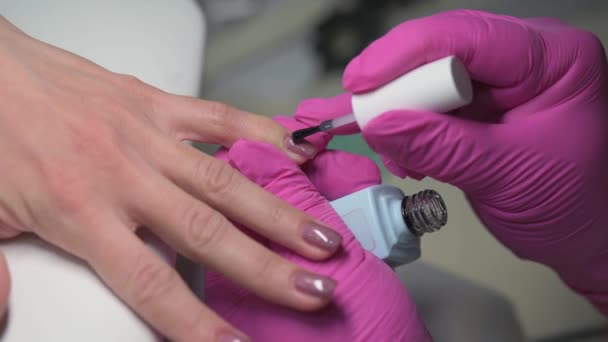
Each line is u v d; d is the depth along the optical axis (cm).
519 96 50
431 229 43
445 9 105
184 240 39
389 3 106
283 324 38
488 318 59
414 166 47
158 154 42
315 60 107
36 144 41
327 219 42
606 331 82
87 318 36
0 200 40
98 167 41
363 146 79
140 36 54
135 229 41
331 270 39
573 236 57
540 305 84
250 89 106
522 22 51
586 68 52
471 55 44
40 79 45
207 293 42
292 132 48
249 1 110
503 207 54
